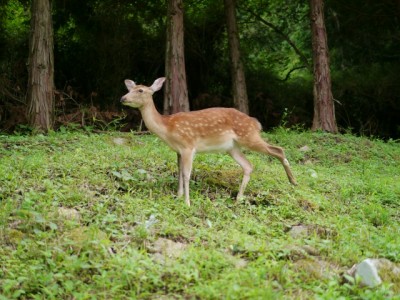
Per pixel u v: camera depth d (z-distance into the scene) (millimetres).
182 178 7746
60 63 18281
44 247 5762
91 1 18078
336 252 6164
